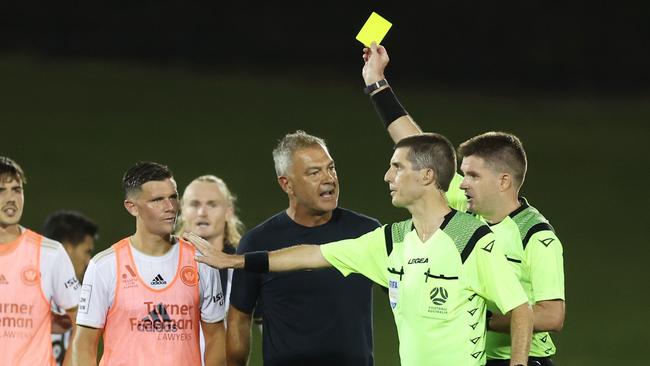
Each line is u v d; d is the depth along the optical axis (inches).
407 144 721.0
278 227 869.2
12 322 849.5
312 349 847.7
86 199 2795.3
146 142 3361.2
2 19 4062.5
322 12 4136.3
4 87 3759.8
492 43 4074.8
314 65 4148.6
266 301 860.0
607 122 3767.2
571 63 4062.5
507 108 3865.7
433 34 4077.3
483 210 798.5
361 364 855.1
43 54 4084.6
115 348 784.3
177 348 788.0
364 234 830.5
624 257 2532.0
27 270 855.1
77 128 3449.8
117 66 4089.6
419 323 708.0
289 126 3597.4
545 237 783.7
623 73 4047.7
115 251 791.1
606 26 4042.8
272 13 4141.2
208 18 4138.8
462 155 808.3
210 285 802.8
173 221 788.6
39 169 3053.6
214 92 3912.4
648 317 2106.3
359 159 3265.3
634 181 3179.1
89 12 4101.9
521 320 690.2
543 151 3432.6
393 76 4079.7
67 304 875.4
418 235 721.0
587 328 2042.3
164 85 3946.9
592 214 2883.9
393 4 4092.0
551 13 4057.6
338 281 848.9
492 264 694.5
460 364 697.6
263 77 4106.8
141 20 4128.9
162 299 786.8
